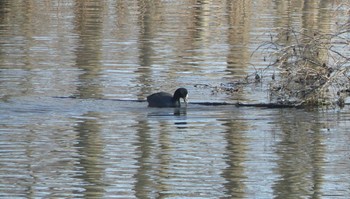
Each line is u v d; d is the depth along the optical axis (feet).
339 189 61.41
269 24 153.07
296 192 60.49
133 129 78.33
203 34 139.95
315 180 63.52
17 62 109.91
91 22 152.97
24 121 80.07
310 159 69.46
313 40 95.55
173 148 72.08
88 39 131.64
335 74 93.09
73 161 67.72
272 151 71.67
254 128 80.07
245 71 107.34
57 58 113.50
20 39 130.72
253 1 195.72
